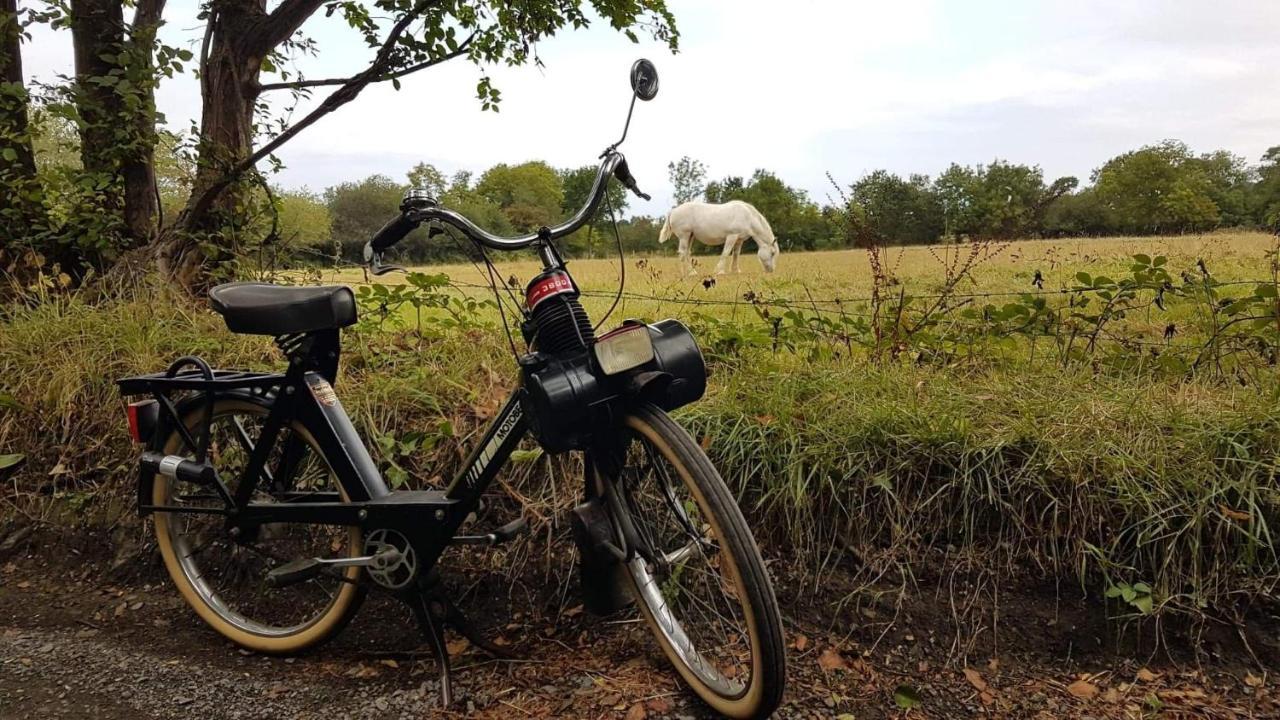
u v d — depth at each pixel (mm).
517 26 5273
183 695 2385
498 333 4086
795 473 2803
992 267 9281
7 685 2432
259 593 3002
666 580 2416
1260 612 2479
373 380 3504
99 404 3576
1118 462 2652
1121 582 2527
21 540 3301
